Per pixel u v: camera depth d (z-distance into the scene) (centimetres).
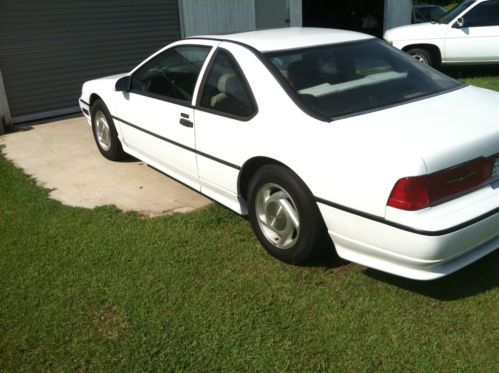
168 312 314
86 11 836
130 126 520
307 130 324
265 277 346
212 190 424
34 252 394
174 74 450
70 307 324
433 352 272
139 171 563
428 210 277
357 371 262
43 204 483
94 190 516
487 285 328
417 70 396
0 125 743
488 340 279
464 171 287
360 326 294
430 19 1803
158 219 439
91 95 593
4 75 775
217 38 420
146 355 280
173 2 950
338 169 302
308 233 333
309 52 381
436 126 305
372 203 288
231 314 309
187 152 432
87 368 273
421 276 287
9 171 582
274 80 356
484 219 285
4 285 351
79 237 414
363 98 349
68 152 645
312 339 285
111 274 358
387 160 281
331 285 333
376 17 1460
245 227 417
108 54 880
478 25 1057
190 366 271
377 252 299
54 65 823
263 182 356
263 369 266
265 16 1122
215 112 391
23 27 776
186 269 360
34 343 293
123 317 312
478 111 330
